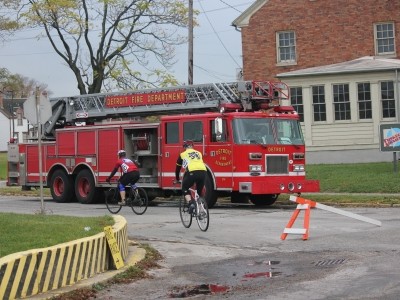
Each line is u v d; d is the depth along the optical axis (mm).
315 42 36000
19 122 64938
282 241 13172
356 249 11727
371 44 35281
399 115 30594
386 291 8227
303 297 8219
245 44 37125
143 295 8836
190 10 30453
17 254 8250
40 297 8273
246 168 19281
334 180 24703
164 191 21656
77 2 38562
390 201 19656
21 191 30531
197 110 21406
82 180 23891
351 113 31203
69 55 39906
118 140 22531
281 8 36469
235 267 10594
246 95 20031
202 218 14859
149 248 12328
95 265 9875
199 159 15281
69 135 24344
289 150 20000
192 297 8578
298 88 32219
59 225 12203
